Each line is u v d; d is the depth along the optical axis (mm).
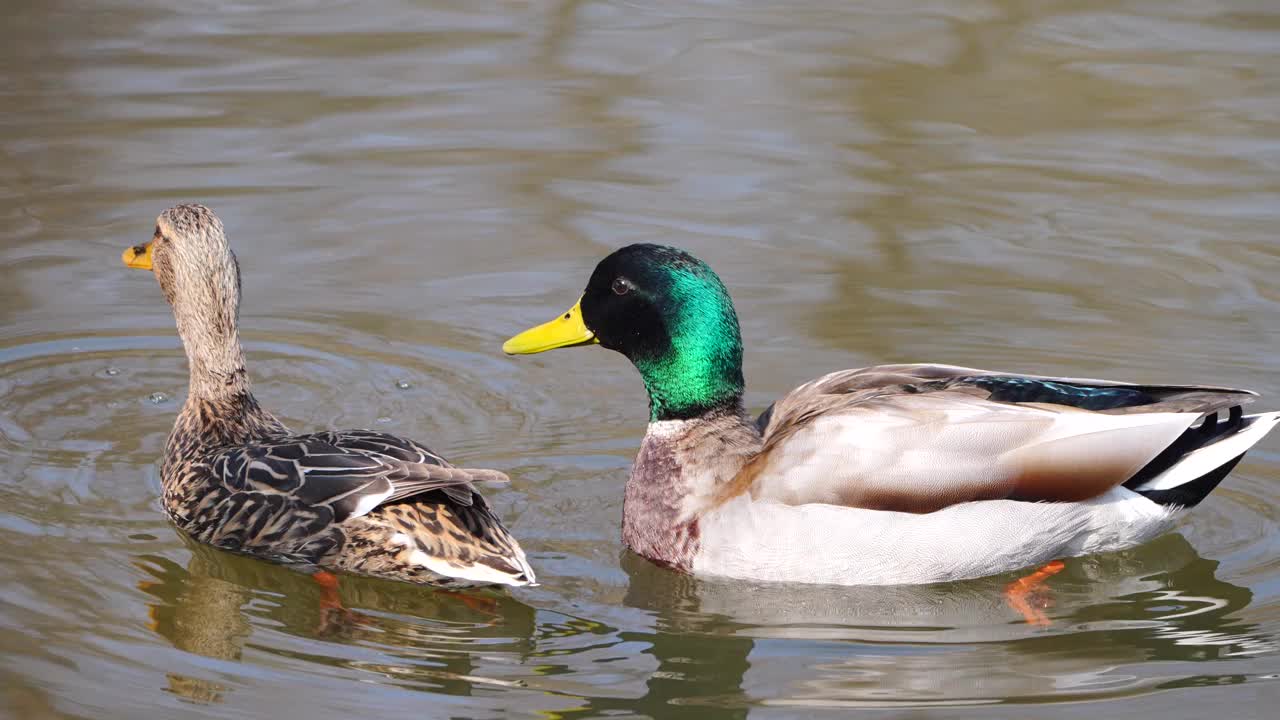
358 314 14758
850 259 15508
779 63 20266
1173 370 13492
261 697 9234
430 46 20969
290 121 18609
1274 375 13391
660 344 11086
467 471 10156
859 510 10516
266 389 13516
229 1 22422
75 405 13430
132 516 11648
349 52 20719
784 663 9781
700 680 9578
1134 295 14781
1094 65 20141
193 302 11875
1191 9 21969
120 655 9672
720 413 11141
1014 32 21234
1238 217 16281
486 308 14812
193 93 19297
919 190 16969
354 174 17328
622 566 11078
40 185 16859
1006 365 13602
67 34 20984
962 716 9094
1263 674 9578
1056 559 10984
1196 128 18391
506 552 10258
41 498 11859
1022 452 10633
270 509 10875
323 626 10195
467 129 18422
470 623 10289
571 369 14109
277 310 14797
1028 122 18578
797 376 13461
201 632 10031
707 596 10719
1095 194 16875
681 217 16328
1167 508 10969
